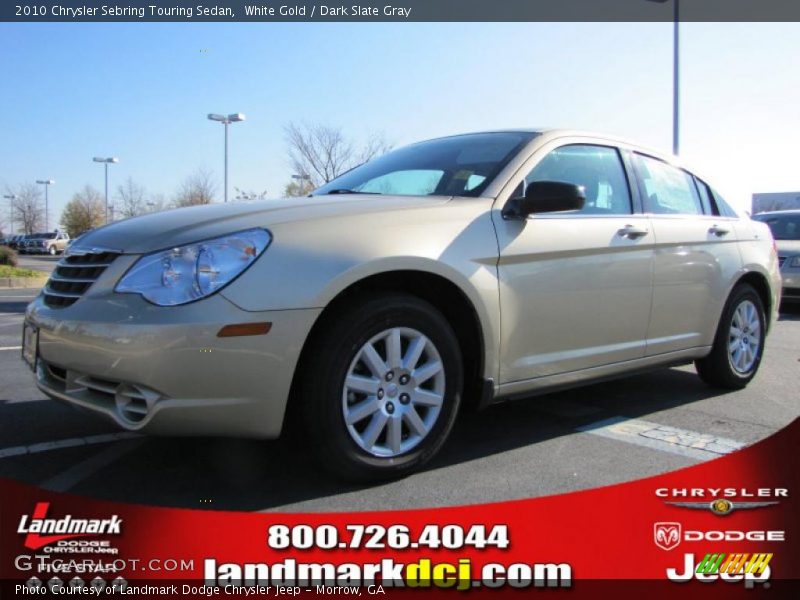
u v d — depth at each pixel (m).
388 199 3.38
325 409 2.83
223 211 3.10
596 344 3.82
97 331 2.71
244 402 2.69
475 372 3.36
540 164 3.75
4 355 6.13
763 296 5.23
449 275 3.12
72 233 57.69
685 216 4.50
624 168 4.23
